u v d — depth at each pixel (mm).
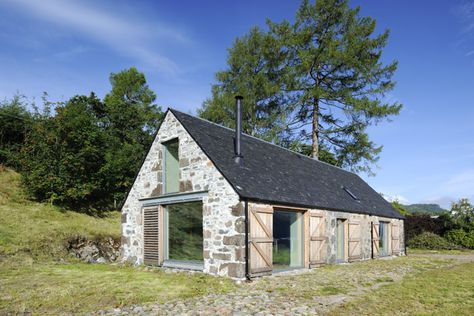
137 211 13688
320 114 26625
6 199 17531
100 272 10984
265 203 11062
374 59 24266
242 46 27734
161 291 8398
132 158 26406
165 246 12617
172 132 12680
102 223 19219
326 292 8414
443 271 12109
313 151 26141
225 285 9242
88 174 21703
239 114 12719
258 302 7375
